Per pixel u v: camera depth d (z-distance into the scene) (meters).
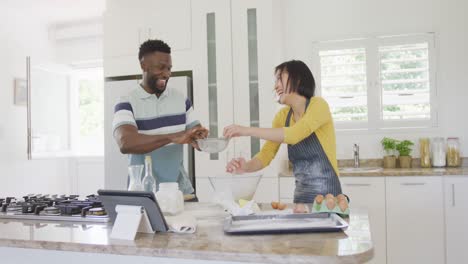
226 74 3.29
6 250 1.35
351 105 3.70
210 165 3.27
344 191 3.12
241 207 1.42
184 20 3.37
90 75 4.93
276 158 3.17
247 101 3.25
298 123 1.69
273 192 3.17
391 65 3.63
